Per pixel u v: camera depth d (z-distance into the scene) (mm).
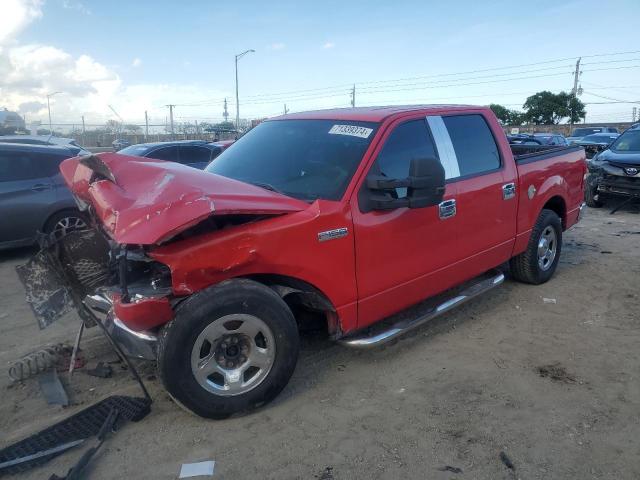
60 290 3562
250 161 4281
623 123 53062
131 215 2971
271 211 3271
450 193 4336
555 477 2842
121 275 3057
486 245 4816
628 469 2891
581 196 6496
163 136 39469
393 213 3871
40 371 3980
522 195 5203
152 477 2873
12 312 5430
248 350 3307
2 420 3447
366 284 3777
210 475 2877
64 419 3383
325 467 2936
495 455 3018
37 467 2957
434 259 4262
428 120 4391
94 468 2941
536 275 5738
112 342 3414
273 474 2885
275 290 3516
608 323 4852
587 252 7406
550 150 6035
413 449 3078
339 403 3562
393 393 3684
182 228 2873
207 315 3086
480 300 5434
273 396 3439
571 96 55781
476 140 4828
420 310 4613
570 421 3328
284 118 4742
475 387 3750
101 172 3418
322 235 3479
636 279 6109
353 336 3953
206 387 3197
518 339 4535
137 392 3721
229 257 3154
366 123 4074
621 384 3768
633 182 10250
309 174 3883
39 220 7715
